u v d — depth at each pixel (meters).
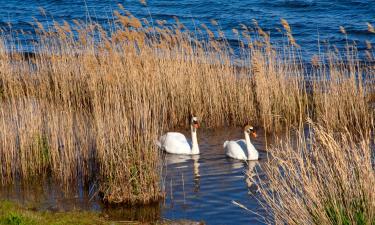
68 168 14.77
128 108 16.95
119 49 21.56
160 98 20.31
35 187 14.57
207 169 16.34
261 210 12.97
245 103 20.98
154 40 21.77
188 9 45.06
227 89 21.31
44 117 16.33
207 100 21.16
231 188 14.60
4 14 45.47
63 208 13.18
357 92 20.00
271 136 19.53
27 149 15.17
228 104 21.45
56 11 46.22
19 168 15.16
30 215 11.90
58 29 22.33
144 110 14.40
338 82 20.38
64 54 22.81
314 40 34.84
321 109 20.58
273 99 20.58
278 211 9.97
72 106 20.77
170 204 13.59
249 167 16.44
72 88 21.98
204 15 43.03
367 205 9.04
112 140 13.97
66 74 22.11
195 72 21.31
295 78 21.50
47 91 21.84
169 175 15.84
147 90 20.12
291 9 42.94
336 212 9.13
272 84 20.64
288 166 10.45
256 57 21.39
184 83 21.23
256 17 41.38
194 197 14.03
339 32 36.28
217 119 20.94
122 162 13.70
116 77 20.20
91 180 14.90
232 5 45.19
